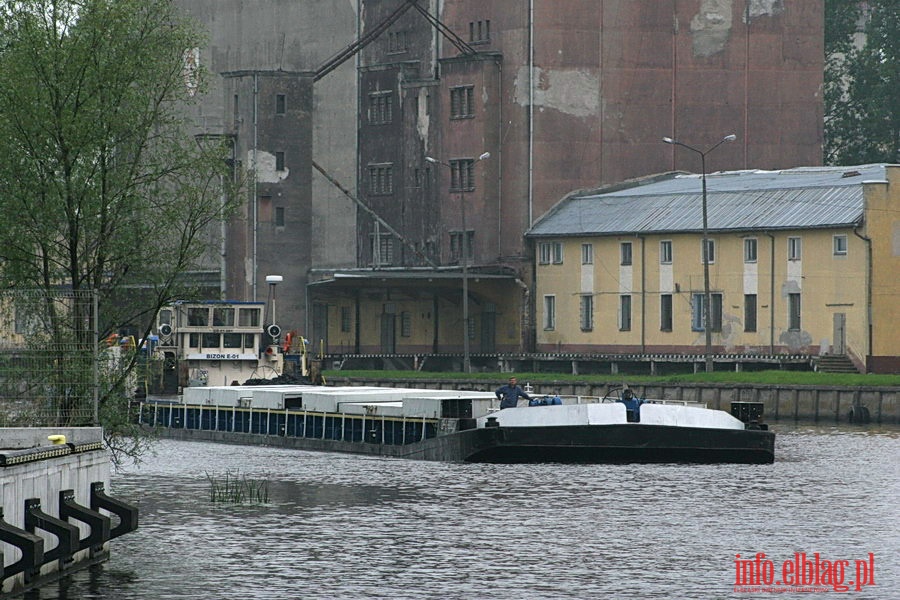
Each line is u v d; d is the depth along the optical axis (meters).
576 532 135.25
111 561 119.62
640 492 162.00
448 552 124.94
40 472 101.25
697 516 145.50
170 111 150.00
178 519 143.12
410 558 121.94
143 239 146.88
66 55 145.00
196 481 174.62
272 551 125.00
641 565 119.62
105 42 146.62
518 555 123.56
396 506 151.75
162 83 149.38
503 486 167.12
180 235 149.12
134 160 147.75
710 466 186.25
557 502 154.38
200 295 150.75
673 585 111.94
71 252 144.62
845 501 156.12
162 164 149.12
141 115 147.38
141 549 125.44
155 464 195.50
